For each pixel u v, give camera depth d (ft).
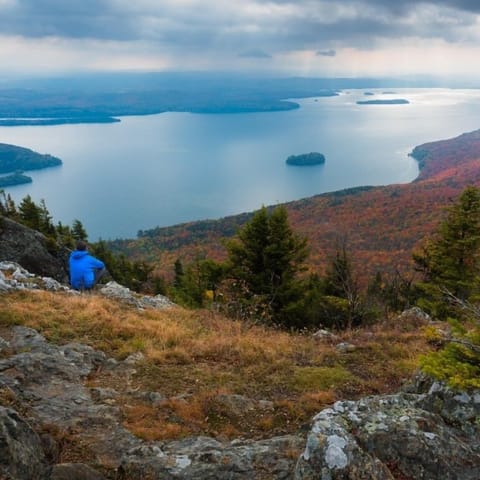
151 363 32.53
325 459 16.35
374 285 81.10
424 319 50.52
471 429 19.11
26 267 66.95
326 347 39.14
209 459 19.29
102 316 41.22
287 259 71.56
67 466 17.57
